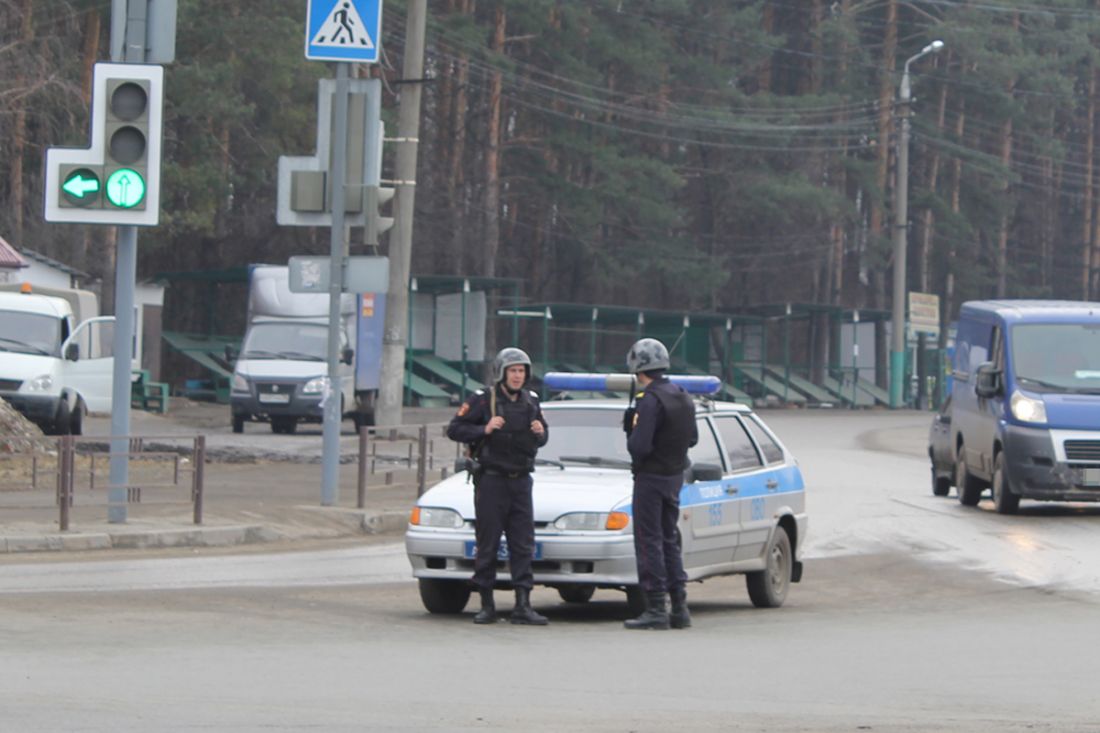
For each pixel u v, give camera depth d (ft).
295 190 197.77
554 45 635.66
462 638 108.37
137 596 128.67
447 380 552.00
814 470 310.04
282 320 377.09
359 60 194.70
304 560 163.32
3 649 96.58
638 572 116.06
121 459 177.47
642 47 655.35
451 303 569.64
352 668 92.07
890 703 83.05
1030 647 107.45
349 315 379.96
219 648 99.55
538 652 101.55
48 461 178.91
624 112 654.12
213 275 535.60
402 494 217.56
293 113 496.23
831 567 169.68
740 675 92.68
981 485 237.45
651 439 114.21
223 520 185.98
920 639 111.65
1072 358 222.89
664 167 649.61
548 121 648.38
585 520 118.21
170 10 170.50
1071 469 214.90
